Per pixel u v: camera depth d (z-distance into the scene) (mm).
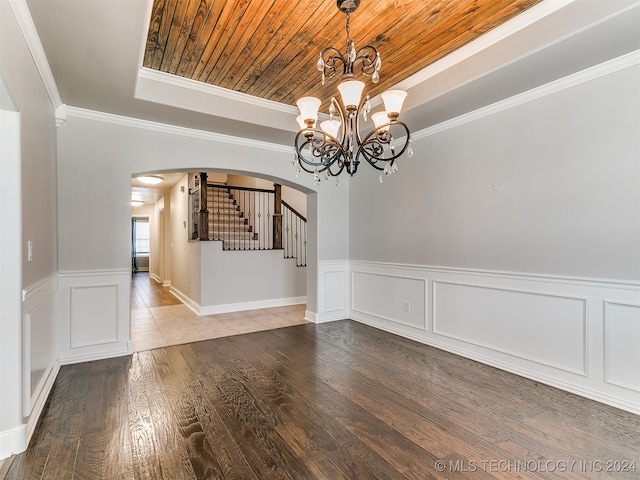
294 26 2303
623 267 2238
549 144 2600
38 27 1920
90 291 3156
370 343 3691
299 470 1669
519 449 1833
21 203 1862
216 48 2562
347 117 2115
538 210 2676
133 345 3562
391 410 2248
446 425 2068
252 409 2260
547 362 2639
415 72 2957
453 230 3355
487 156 3033
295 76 3008
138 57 2242
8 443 1778
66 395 2447
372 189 4387
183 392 2506
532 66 2326
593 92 2357
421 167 3689
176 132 3562
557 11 2035
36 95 2184
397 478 1616
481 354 3111
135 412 2213
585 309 2426
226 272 5398
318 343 3697
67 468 1679
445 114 3211
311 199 4750
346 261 4840
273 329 4281
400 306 3990
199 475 1630
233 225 6879
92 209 3162
